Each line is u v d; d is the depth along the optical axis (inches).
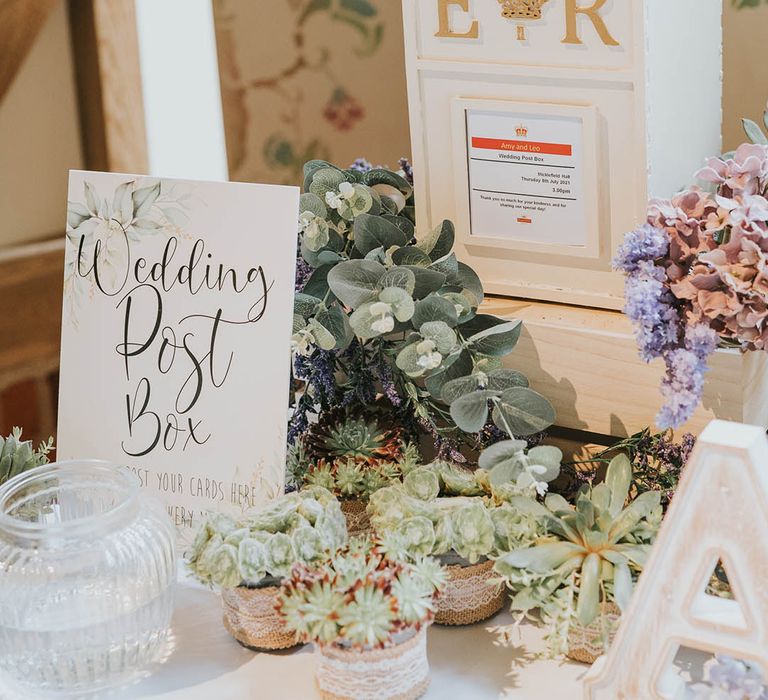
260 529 37.0
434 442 44.8
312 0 66.5
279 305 40.5
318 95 68.7
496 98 43.8
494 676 35.4
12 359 98.9
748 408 40.4
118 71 95.4
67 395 45.0
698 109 45.7
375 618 31.8
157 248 42.8
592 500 36.8
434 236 43.7
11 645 35.2
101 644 34.9
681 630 30.2
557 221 43.9
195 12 96.4
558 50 41.6
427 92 45.4
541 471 37.5
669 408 34.5
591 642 35.2
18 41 91.2
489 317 42.6
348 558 33.8
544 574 35.0
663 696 30.8
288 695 35.0
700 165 47.1
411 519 36.3
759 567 28.8
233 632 37.6
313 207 43.9
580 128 41.9
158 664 37.1
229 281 41.4
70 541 35.3
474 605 37.7
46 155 96.9
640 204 41.8
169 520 38.7
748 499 28.7
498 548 36.7
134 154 98.5
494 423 41.3
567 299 45.3
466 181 45.5
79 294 44.4
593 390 42.8
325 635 31.9
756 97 50.1
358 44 65.7
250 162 73.7
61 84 95.7
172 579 37.3
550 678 35.2
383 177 47.8
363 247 42.8
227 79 72.3
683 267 35.9
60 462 39.8
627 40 39.8
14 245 97.5
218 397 41.8
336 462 43.4
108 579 35.3
